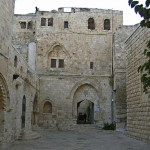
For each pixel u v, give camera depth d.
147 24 5.14
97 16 35.50
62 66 34.25
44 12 35.28
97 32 35.03
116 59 31.78
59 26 35.00
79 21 35.25
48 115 32.66
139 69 5.30
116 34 32.50
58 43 34.56
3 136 14.98
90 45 34.72
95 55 34.47
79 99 33.81
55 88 33.38
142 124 19.42
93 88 34.03
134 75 21.67
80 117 43.44
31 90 26.69
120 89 31.08
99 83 33.72
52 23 35.25
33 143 17.95
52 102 32.94
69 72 33.91
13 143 17.53
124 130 28.55
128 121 23.44
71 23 35.16
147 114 18.31
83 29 35.06
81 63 34.25
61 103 33.00
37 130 30.16
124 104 30.72
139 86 20.22
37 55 34.16
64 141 19.56
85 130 30.45
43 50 34.38
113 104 32.66
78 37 34.84
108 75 33.84
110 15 35.62
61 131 29.62
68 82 33.62
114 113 31.84
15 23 36.56
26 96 23.39
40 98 33.00
